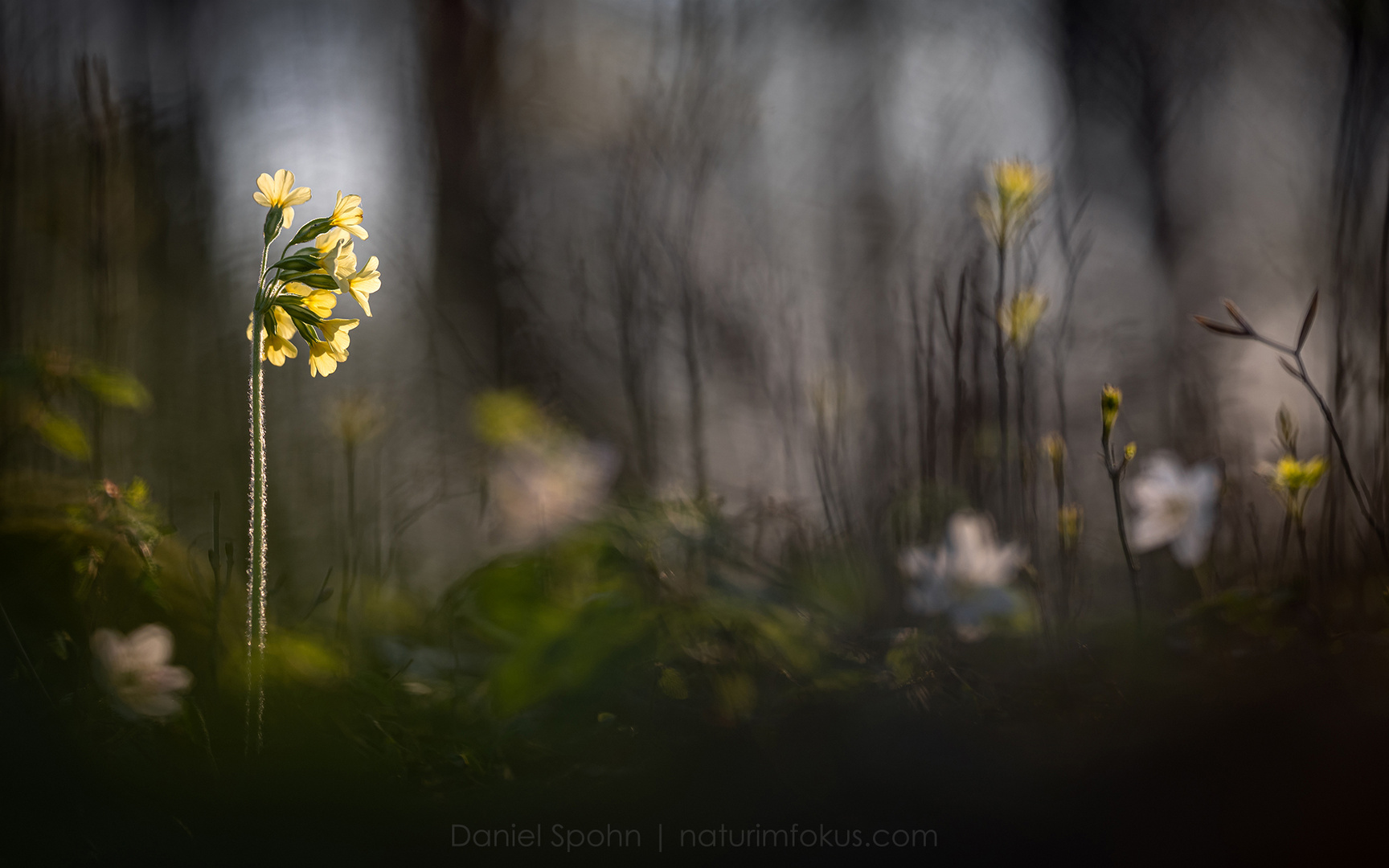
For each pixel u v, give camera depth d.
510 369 2.57
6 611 1.33
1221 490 1.49
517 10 3.70
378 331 2.96
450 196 3.54
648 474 1.84
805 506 1.68
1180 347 2.90
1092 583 1.55
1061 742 1.31
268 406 2.30
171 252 2.47
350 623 1.56
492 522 1.59
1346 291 1.53
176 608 1.38
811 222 3.49
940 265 1.94
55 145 1.63
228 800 1.27
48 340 1.58
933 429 1.51
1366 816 1.24
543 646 1.37
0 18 1.59
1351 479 1.38
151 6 2.99
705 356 2.11
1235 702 1.32
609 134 3.33
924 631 1.43
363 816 1.27
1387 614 1.41
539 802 1.29
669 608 1.39
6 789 1.24
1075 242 3.22
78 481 1.46
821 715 1.34
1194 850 1.24
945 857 1.25
